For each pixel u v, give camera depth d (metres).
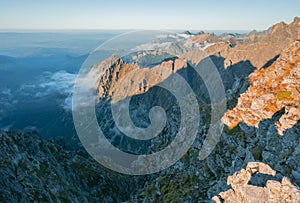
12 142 73.94
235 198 24.08
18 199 52.25
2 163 60.69
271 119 35.69
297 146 25.02
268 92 40.66
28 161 73.00
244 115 41.62
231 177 27.72
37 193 60.03
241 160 33.94
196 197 37.22
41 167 76.62
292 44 45.62
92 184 106.38
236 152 37.84
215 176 39.62
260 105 40.03
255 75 53.25
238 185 24.91
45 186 67.06
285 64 43.06
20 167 66.19
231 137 40.97
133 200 53.56
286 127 29.61
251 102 43.06
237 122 42.25
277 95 38.50
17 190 54.69
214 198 26.62
